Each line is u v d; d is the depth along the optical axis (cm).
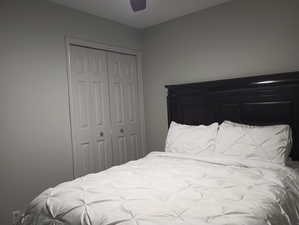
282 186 153
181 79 307
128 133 332
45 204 145
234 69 261
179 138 255
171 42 314
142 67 349
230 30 261
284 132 199
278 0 228
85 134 277
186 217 114
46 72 239
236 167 193
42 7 236
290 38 224
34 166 228
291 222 137
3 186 207
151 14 288
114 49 309
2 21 209
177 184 162
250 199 131
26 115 223
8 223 209
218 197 136
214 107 268
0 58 207
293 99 215
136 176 183
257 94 236
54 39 246
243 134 213
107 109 304
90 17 280
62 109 252
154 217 115
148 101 347
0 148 206
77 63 270
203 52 284
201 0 252
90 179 179
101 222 117
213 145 233
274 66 234
